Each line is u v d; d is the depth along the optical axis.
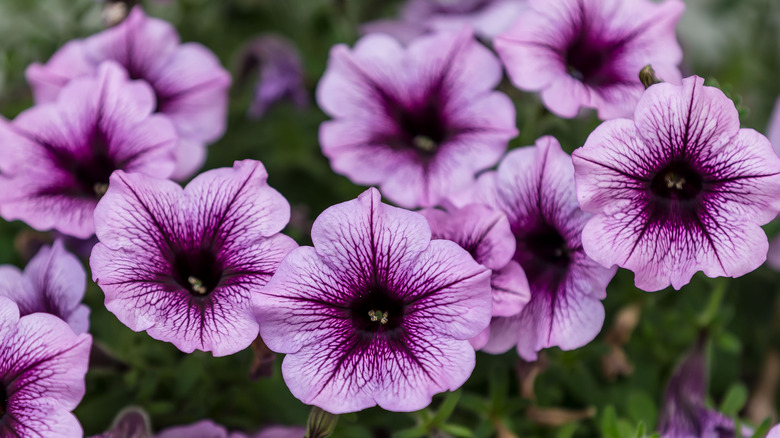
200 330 0.40
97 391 0.48
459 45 0.46
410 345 0.41
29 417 0.40
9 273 0.44
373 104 0.47
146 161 0.44
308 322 0.40
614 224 0.41
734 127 0.41
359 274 0.41
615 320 0.50
